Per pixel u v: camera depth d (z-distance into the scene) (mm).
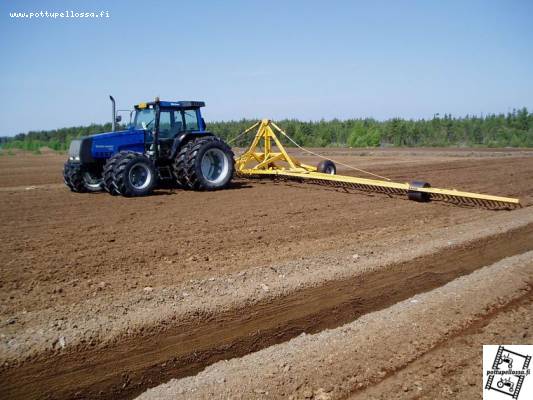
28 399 3570
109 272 5422
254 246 6617
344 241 6980
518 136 45281
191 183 11742
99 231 7383
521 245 7402
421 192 10328
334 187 12656
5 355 3609
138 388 3941
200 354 4273
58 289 4836
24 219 8367
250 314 4664
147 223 7984
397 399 3475
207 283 5090
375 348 4234
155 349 4117
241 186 12875
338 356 4133
